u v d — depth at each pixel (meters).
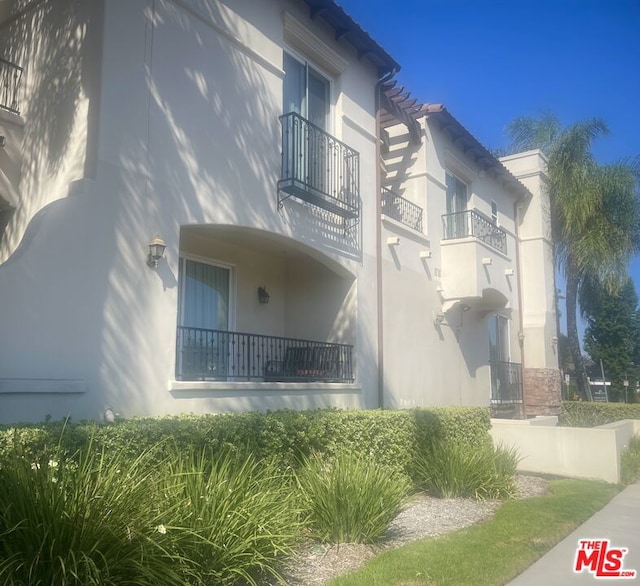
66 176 7.51
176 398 7.71
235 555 4.71
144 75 7.77
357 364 11.16
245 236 9.91
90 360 6.75
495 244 16.53
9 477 4.23
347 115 11.72
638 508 8.89
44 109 8.15
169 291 7.75
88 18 7.63
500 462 9.27
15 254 6.23
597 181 21.58
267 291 11.59
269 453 6.91
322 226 10.70
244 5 9.42
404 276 13.12
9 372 6.04
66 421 5.39
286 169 9.88
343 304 11.41
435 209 14.81
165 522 4.48
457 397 14.95
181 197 8.05
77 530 3.97
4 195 8.32
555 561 6.23
